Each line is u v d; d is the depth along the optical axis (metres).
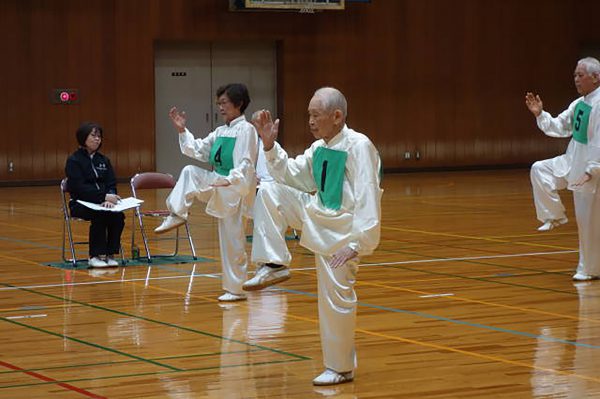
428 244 16.81
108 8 30.69
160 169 32.09
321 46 33.28
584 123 12.83
